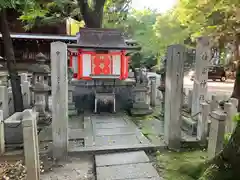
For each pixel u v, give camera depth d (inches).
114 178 131.3
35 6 290.5
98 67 309.3
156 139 194.7
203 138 182.9
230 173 91.5
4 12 230.8
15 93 243.4
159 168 146.0
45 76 257.1
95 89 316.5
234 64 294.5
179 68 169.6
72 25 821.2
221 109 147.8
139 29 618.2
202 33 225.8
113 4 510.6
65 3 390.6
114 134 207.9
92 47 295.7
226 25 192.9
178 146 177.2
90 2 428.8
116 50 306.0
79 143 187.5
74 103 291.0
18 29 684.7
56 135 159.2
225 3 164.6
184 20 256.2
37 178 122.1
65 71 154.8
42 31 703.7
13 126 169.8
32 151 115.7
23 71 624.4
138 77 303.4
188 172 136.0
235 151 93.3
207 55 214.2
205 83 215.6
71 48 297.0
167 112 178.2
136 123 249.1
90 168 148.8
